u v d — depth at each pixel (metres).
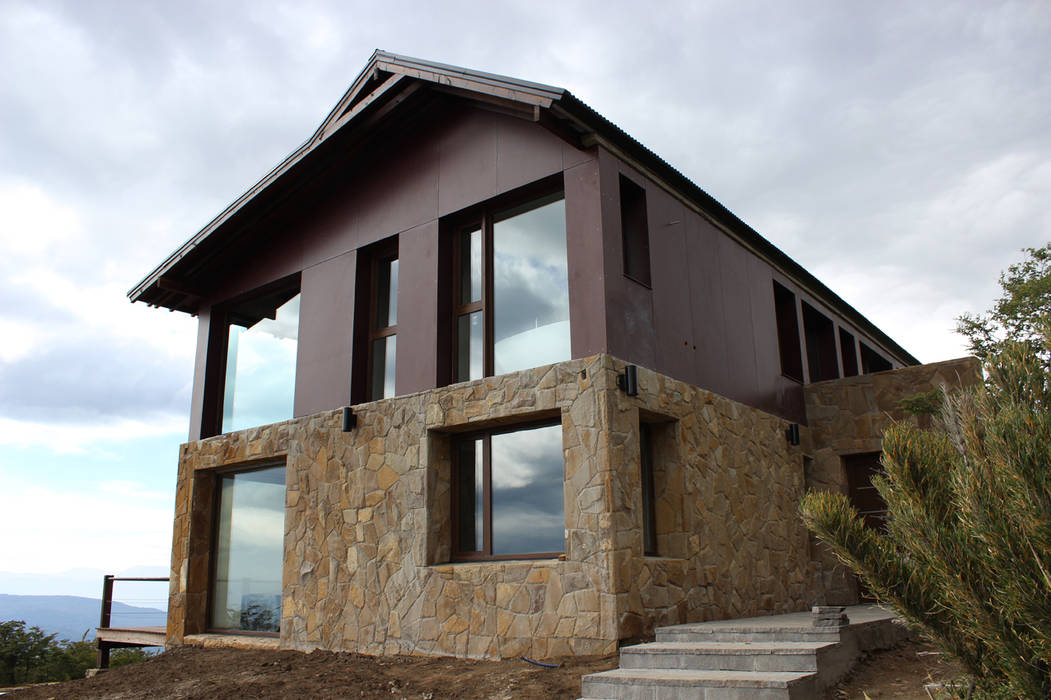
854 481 12.18
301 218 12.10
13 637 26.02
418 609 8.84
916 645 7.01
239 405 12.87
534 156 9.20
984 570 3.61
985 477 3.60
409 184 10.60
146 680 9.36
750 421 10.54
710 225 10.73
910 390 11.77
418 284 10.08
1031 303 11.11
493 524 8.83
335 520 10.11
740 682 5.29
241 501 12.16
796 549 11.05
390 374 10.68
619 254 8.55
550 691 6.44
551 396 8.14
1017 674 3.49
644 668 6.50
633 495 7.77
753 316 11.50
